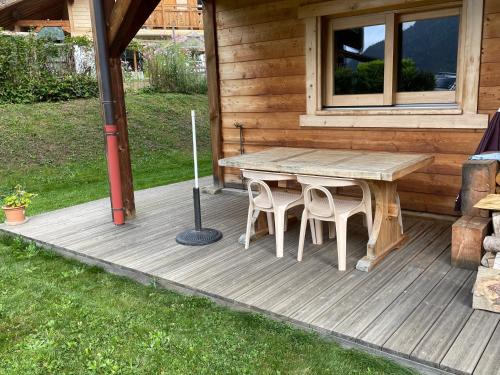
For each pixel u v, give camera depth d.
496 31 3.59
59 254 3.83
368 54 4.41
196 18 16.75
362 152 3.81
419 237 3.67
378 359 2.12
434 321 2.35
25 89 9.55
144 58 12.23
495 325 2.28
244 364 2.16
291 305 2.60
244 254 3.46
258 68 5.13
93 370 2.18
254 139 5.38
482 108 3.76
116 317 2.66
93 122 9.18
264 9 4.91
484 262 2.67
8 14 14.40
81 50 10.56
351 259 3.26
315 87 4.66
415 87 4.26
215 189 5.66
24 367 2.24
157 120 10.17
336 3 4.33
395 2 3.99
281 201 3.42
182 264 3.32
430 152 4.09
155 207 5.06
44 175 6.98
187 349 2.30
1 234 4.42
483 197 3.08
